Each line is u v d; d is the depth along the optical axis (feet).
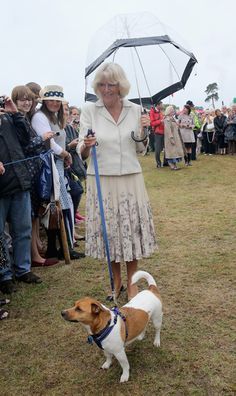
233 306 12.31
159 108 41.96
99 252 12.36
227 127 49.19
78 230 20.66
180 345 10.45
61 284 14.37
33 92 16.19
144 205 12.36
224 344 10.42
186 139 41.68
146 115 11.95
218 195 27.84
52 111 15.40
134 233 12.21
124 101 11.88
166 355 10.07
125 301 12.91
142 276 10.62
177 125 39.91
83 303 8.68
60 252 16.80
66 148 17.94
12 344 10.90
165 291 13.48
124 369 9.21
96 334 8.76
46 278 14.90
